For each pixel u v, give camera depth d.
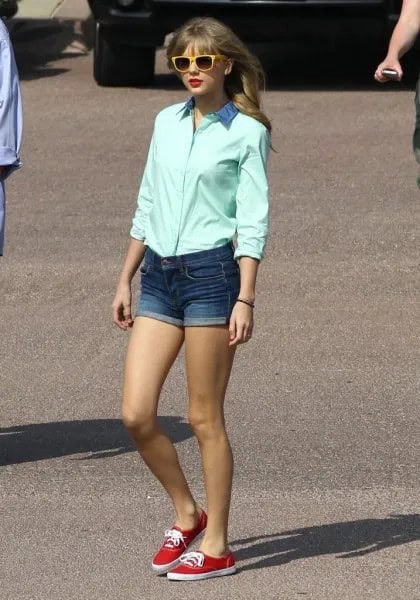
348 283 32.12
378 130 47.94
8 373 26.80
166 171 17.34
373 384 25.81
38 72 61.28
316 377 26.23
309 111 51.16
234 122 17.19
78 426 24.08
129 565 18.25
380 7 51.38
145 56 56.00
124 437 23.56
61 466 22.19
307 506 20.25
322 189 40.59
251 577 17.78
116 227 37.16
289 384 25.86
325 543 18.89
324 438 23.09
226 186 17.27
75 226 37.25
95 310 30.67
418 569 17.98
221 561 17.77
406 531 19.28
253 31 52.25
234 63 17.25
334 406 24.66
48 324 29.78
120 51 55.59
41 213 38.62
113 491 21.06
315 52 65.06
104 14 53.91
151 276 17.50
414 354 27.47
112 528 19.56
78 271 33.22
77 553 18.67
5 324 29.83
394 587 17.41
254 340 28.39
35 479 21.61
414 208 38.56
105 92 55.84
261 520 19.75
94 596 17.27
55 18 70.69
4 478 21.66
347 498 20.55
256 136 17.16
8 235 36.50
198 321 17.23
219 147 17.16
